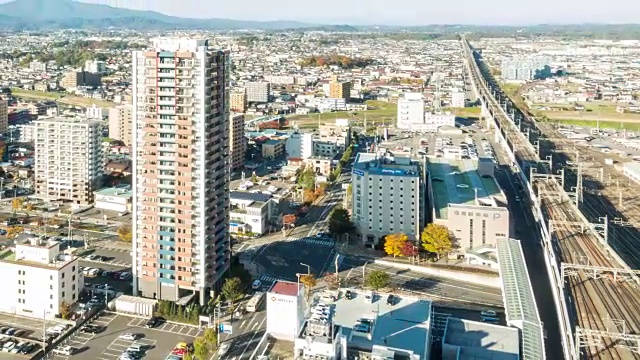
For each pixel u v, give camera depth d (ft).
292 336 601.21
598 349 617.62
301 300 619.67
